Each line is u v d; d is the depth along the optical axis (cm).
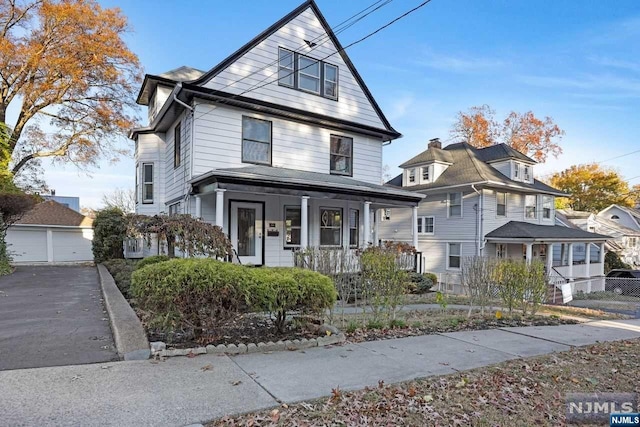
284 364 414
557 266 2034
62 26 1694
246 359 426
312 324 566
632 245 3397
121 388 329
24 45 1683
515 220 2112
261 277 486
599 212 3884
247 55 1138
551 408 332
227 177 930
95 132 2002
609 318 930
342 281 712
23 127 1888
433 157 2161
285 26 1223
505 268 839
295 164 1239
